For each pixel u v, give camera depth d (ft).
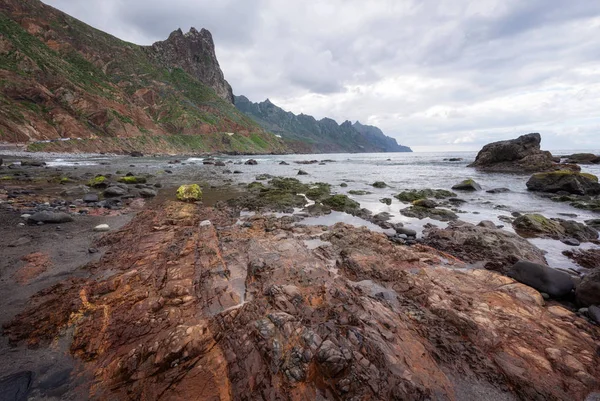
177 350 13.35
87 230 31.71
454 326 16.24
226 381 12.13
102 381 12.21
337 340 14.14
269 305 17.24
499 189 71.31
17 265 22.38
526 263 22.93
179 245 27.20
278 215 44.11
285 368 12.59
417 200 52.75
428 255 27.73
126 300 17.83
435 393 12.00
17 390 11.55
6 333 14.85
